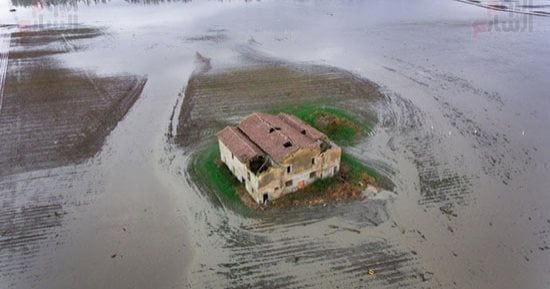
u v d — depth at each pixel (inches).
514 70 2347.4
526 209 1277.1
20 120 1806.1
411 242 1144.8
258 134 1375.5
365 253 1108.5
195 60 2527.1
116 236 1176.8
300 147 1246.9
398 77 2263.8
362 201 1294.3
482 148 1594.5
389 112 1868.8
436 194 1336.1
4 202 1306.6
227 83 2193.7
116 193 1350.9
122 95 2050.9
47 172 1457.9
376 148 1579.7
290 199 1291.8
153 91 2103.8
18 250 1128.2
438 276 1042.7
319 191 1322.6
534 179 1417.3
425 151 1567.4
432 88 2121.1
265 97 2028.8
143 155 1556.3
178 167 1478.8
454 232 1182.9
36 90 2098.9
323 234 1169.4
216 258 1099.9
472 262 1087.0
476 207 1280.8
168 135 1692.9
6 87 2122.3
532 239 1165.7
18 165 1496.1
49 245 1145.4
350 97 2021.4
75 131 1721.2
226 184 1373.0
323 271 1053.8
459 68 2385.6
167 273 1060.5
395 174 1428.4
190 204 1293.1
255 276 1043.3
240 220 1223.5
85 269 1072.8
